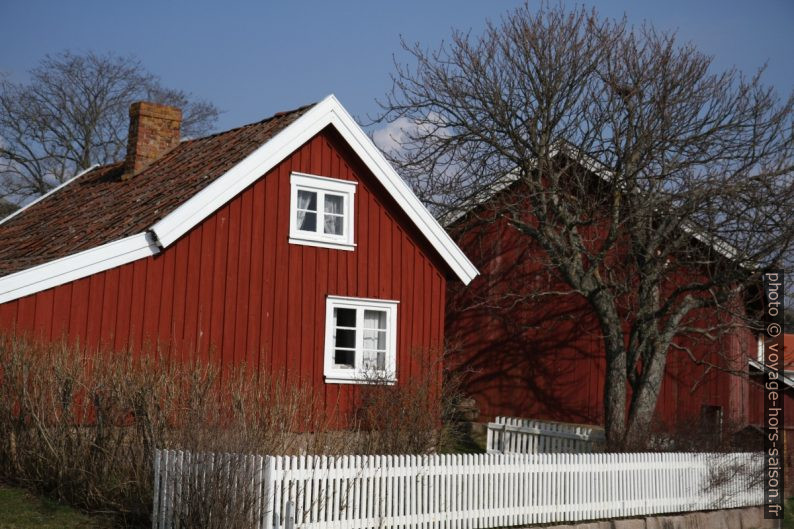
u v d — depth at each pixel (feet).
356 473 35.63
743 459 52.85
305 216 57.67
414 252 62.28
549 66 65.62
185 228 51.24
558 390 73.97
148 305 50.34
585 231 70.54
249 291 54.24
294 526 33.09
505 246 78.64
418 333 61.67
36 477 39.40
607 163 64.59
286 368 55.11
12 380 40.65
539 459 42.60
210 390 38.91
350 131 58.44
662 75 64.18
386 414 48.75
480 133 67.46
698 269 63.67
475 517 39.81
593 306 65.31
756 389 76.74
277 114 63.05
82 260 48.11
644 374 62.85
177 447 34.86
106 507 36.86
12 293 45.88
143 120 68.85
